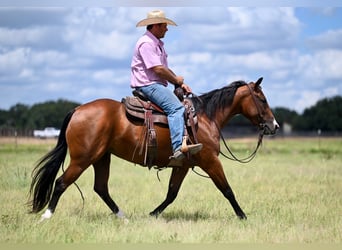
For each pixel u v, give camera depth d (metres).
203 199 16.16
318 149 47.22
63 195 16.58
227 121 13.59
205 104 13.19
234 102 13.51
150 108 12.48
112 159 32.56
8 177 19.31
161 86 12.43
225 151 40.94
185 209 14.39
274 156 37.25
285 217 13.06
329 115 110.00
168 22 12.54
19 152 36.84
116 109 12.48
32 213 12.41
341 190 18.20
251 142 62.84
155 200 16.06
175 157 12.19
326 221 12.64
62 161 12.51
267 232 11.38
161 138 12.45
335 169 26.27
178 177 13.32
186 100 12.81
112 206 13.14
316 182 20.59
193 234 11.07
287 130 106.75
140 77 12.56
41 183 12.31
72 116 12.32
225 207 14.64
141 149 12.41
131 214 13.62
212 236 10.99
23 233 10.84
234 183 19.98
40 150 39.44
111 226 11.82
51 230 11.11
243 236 11.09
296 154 40.03
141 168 26.78
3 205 14.21
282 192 17.58
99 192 13.12
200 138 12.71
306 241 10.86
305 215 13.34
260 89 13.69
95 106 12.36
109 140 12.37
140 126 12.41
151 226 11.85
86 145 12.16
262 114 13.66
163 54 12.75
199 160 12.77
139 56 12.57
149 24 12.41
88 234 11.04
